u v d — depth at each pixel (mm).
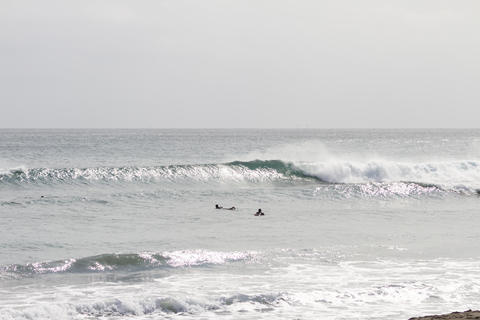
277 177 94688
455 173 99812
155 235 52250
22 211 62750
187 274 39750
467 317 29531
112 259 42219
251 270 40906
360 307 33062
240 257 44281
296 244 49281
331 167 97375
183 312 32031
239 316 31406
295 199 76562
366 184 85438
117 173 88125
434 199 79688
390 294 35375
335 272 40562
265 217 62906
